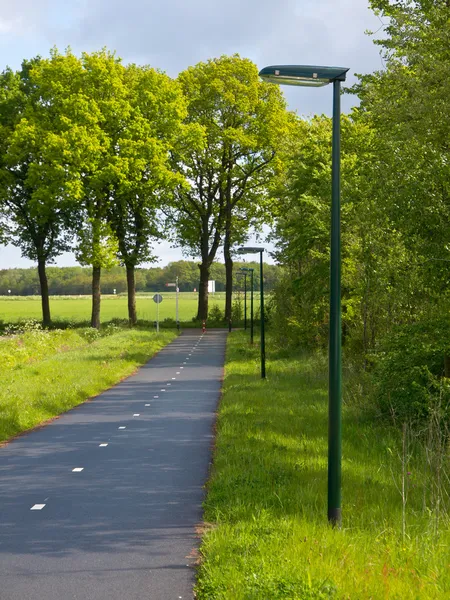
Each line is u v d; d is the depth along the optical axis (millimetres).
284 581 6180
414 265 15883
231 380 24766
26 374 24797
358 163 18812
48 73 44656
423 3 16469
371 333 21219
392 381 15914
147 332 47750
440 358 16094
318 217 26312
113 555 7555
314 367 26266
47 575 6957
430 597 6164
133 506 9555
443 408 14172
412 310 18156
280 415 17047
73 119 43844
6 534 8328
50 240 54906
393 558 7062
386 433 14836
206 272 60344
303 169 28859
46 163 44656
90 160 43719
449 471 10500
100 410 18781
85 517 9039
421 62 15414
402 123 15430
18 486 10719
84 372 25562
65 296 159375
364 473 11469
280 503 9102
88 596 6414
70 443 14250
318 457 12406
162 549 7750
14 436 15125
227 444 13297
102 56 46594
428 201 14375
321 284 27000
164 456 12930
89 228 45719
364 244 18984
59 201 44406
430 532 7977
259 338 45156
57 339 37562
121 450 13500
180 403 20000
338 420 8500
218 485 10180
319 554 7020
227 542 7527
